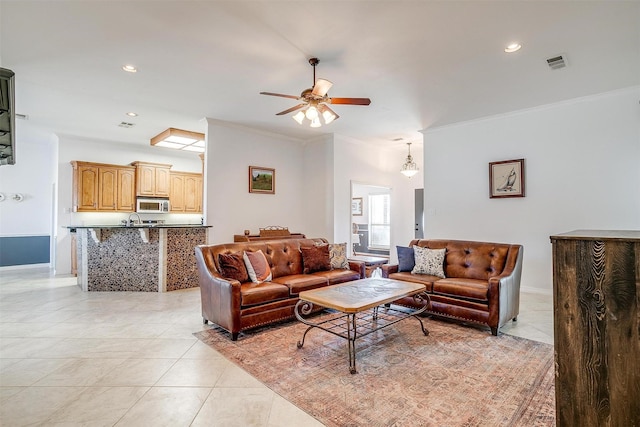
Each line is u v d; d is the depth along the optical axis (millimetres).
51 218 7398
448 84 4062
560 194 4672
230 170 5906
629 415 1156
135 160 7570
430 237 6078
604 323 1197
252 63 3492
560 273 1275
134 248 5195
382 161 7738
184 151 7902
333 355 2736
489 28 2836
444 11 2586
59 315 3861
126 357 2703
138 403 2039
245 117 5473
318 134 6652
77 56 3338
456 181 5766
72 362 2609
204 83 4031
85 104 4797
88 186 6723
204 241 5586
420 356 2705
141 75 3797
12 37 2977
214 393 2152
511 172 5090
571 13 2611
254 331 3314
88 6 2518
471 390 2176
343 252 4523
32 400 2068
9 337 3150
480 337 3125
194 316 3832
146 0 2451
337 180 6641
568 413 1259
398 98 4539
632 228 4133
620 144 4215
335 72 3727
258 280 3574
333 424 1828
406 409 1964
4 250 7141
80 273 5406
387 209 10500
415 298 3773
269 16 2658
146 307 4219
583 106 4484
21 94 4402
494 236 5301
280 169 6707
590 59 3395
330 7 2535
